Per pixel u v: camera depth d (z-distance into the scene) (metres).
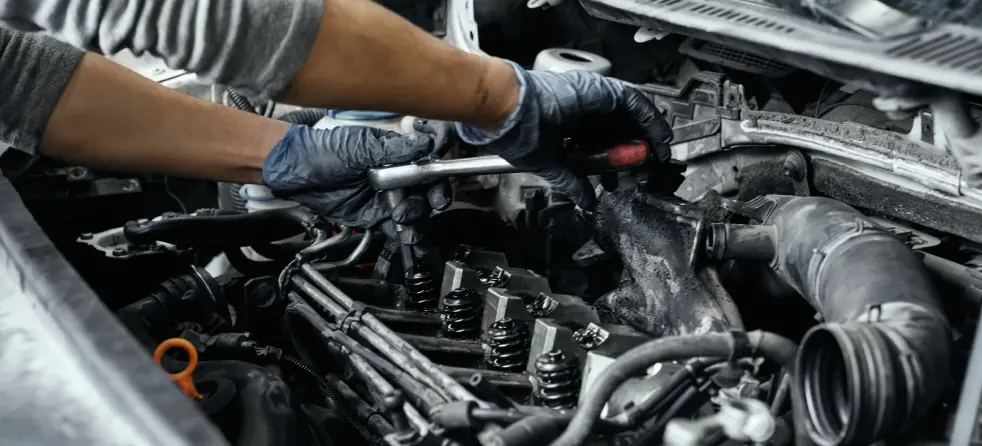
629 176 2.18
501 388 1.83
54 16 1.34
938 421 1.37
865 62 1.50
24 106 1.95
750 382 1.65
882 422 1.18
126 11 1.33
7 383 1.21
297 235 3.08
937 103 1.51
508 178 2.88
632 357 1.35
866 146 1.91
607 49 2.81
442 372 1.73
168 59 1.41
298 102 1.57
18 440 1.11
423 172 2.27
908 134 1.85
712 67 2.51
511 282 2.27
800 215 1.71
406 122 2.94
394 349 1.90
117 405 1.11
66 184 2.81
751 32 1.71
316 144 2.36
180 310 2.31
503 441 1.34
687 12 1.89
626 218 2.10
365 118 2.97
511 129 1.88
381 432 1.82
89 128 2.09
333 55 1.50
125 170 2.25
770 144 2.23
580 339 1.91
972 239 1.78
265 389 1.77
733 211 1.95
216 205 3.51
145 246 2.66
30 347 1.28
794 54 1.64
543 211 2.77
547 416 1.41
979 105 1.54
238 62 1.42
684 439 1.22
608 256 2.37
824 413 1.28
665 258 1.96
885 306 1.34
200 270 2.39
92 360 1.16
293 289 2.45
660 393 1.46
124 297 2.58
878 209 1.97
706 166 2.48
